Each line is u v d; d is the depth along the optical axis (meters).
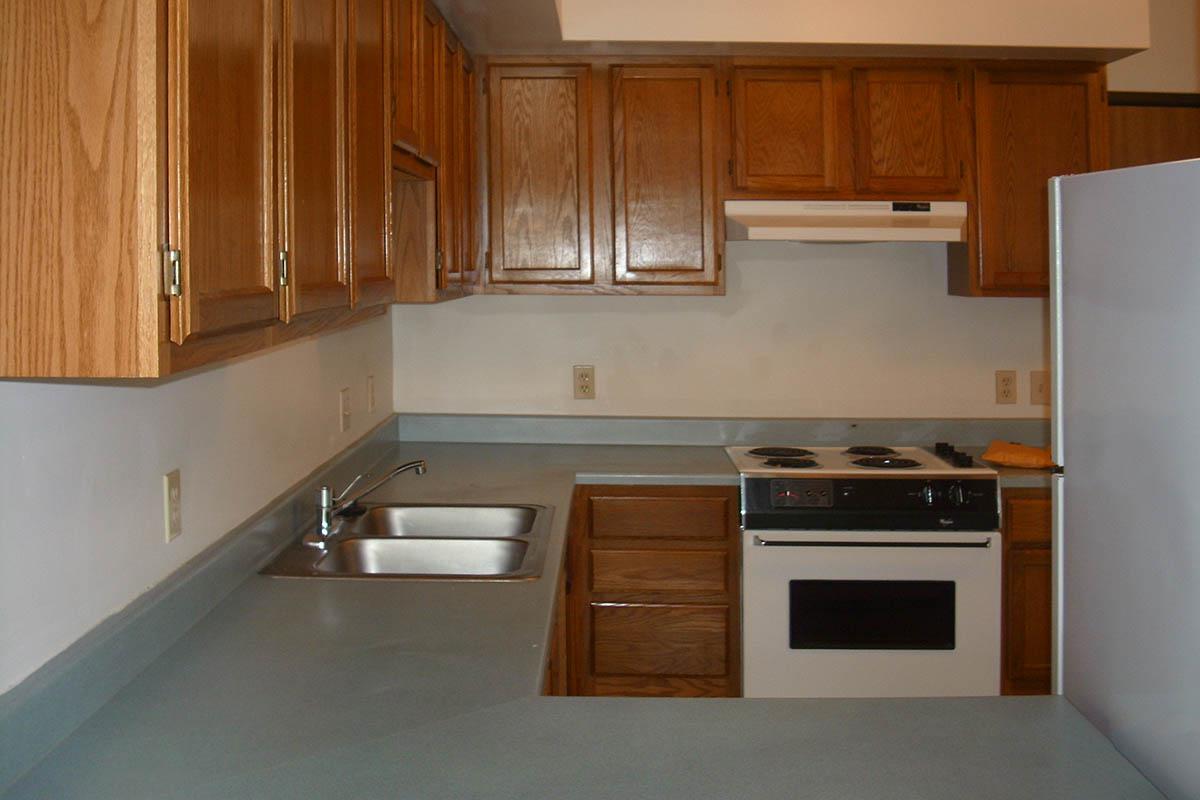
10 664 1.30
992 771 1.28
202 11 1.09
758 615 3.14
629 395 3.82
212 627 1.83
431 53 2.57
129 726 1.41
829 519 3.14
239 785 1.24
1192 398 1.18
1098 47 3.22
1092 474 1.43
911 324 3.78
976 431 3.74
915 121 3.38
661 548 3.24
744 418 3.79
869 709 1.48
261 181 1.29
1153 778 1.27
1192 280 1.18
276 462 2.46
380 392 3.63
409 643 1.75
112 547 1.60
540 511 2.75
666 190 3.39
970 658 3.12
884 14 3.20
